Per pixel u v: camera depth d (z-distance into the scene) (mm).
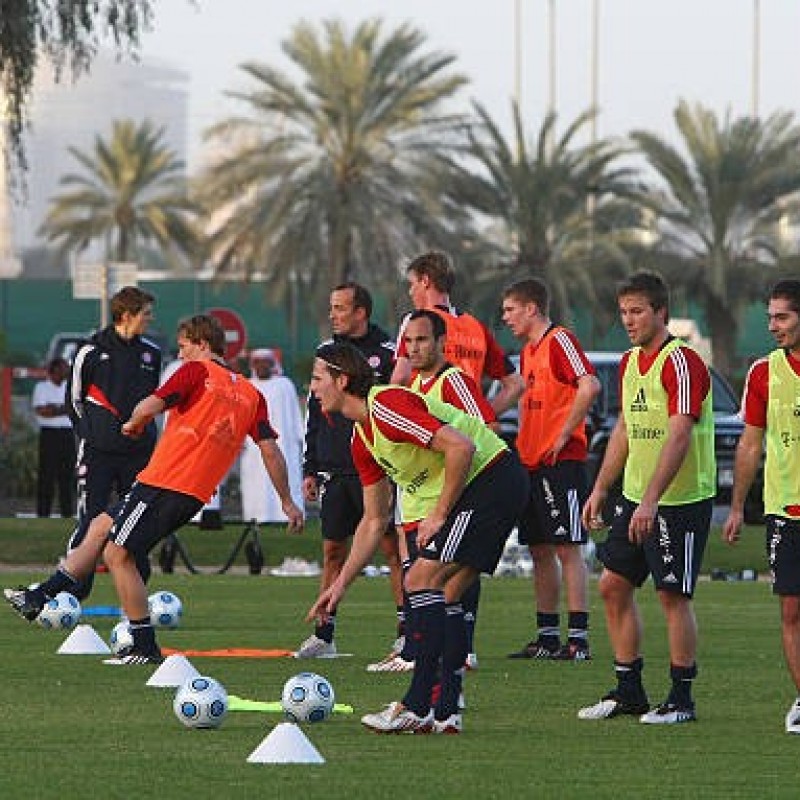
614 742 27016
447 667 27875
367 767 24578
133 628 36312
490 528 27781
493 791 22922
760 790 23234
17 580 58625
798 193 165000
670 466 28453
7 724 28266
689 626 29094
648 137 164875
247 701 30281
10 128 90688
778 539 28453
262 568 64625
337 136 155625
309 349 184500
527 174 160625
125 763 24688
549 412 38312
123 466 45094
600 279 166375
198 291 191625
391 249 154500
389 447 27797
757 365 28750
